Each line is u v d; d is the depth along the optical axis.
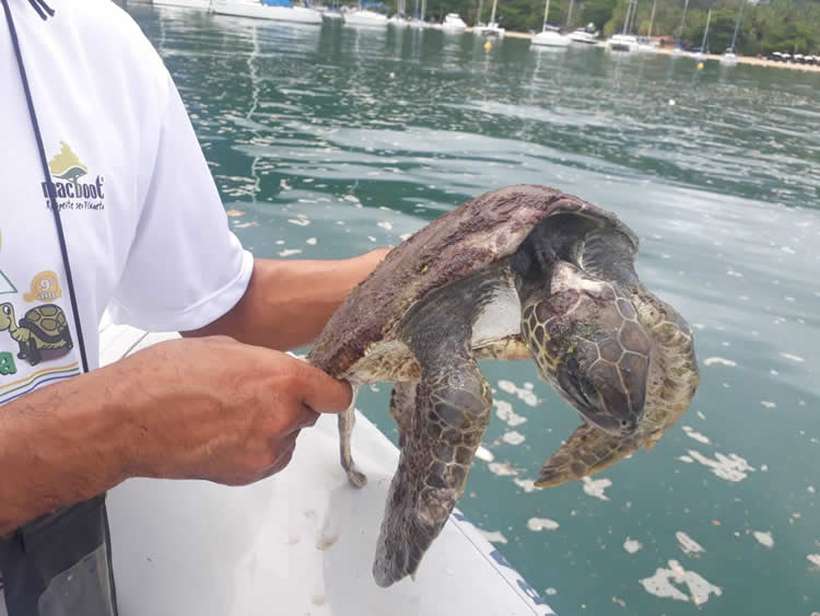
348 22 32.81
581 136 9.06
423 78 13.78
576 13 45.53
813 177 7.90
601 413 1.06
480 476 2.51
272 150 6.71
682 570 2.14
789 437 2.80
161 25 18.02
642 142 9.12
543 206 1.14
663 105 13.41
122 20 1.21
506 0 44.62
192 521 1.58
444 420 1.05
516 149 7.85
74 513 1.11
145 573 1.45
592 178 6.88
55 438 0.89
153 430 0.92
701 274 4.50
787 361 3.41
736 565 2.17
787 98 17.64
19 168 1.00
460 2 44.03
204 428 0.94
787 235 5.54
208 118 7.87
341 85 11.42
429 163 6.77
